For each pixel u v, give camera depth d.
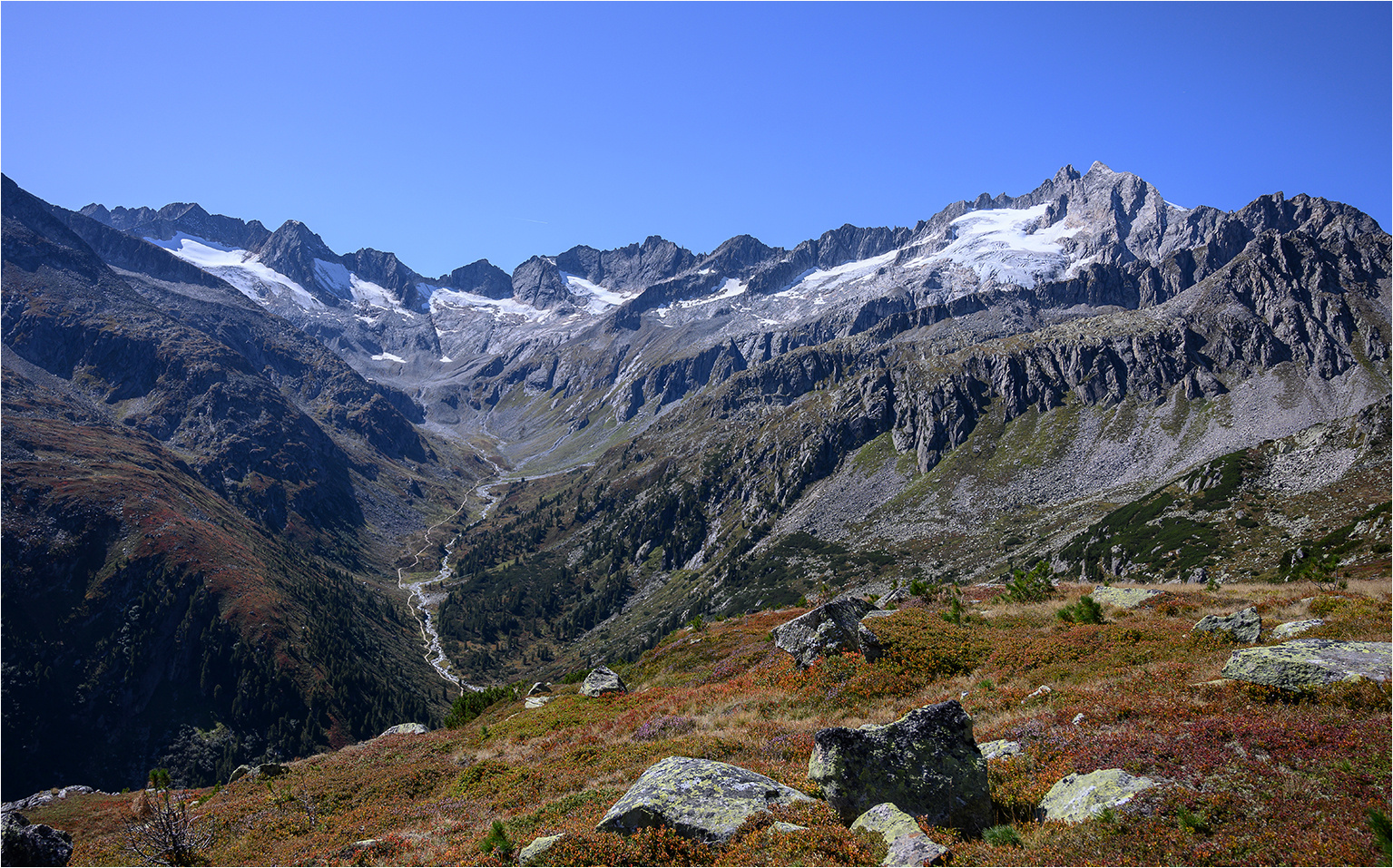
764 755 23.45
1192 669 23.95
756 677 37.81
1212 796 13.73
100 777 171.12
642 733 32.06
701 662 53.56
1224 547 146.88
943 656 33.22
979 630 38.16
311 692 199.25
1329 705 17.52
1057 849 13.12
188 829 28.75
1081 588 49.00
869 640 34.31
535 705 51.62
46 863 29.16
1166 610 37.62
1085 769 16.62
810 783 18.19
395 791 32.53
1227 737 16.38
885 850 13.98
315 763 44.03
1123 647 29.70
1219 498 170.38
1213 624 29.44
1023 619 40.47
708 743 26.20
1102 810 14.16
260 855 26.72
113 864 29.20
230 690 197.38
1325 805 12.80
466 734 43.56
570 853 16.11
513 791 26.98
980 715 25.08
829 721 28.14
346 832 27.17
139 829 29.14
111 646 198.25
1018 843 13.97
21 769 164.12
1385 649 19.84
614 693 45.41
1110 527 193.50
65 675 187.25
